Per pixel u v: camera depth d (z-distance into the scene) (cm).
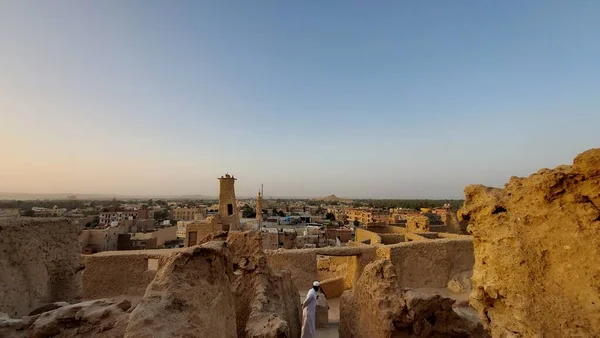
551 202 589
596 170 520
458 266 2017
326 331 1337
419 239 2367
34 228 972
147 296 532
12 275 879
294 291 1181
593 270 513
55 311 677
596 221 531
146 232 5019
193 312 542
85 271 1666
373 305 800
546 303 549
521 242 613
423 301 741
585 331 495
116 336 614
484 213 717
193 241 2891
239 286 927
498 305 652
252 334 654
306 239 5294
